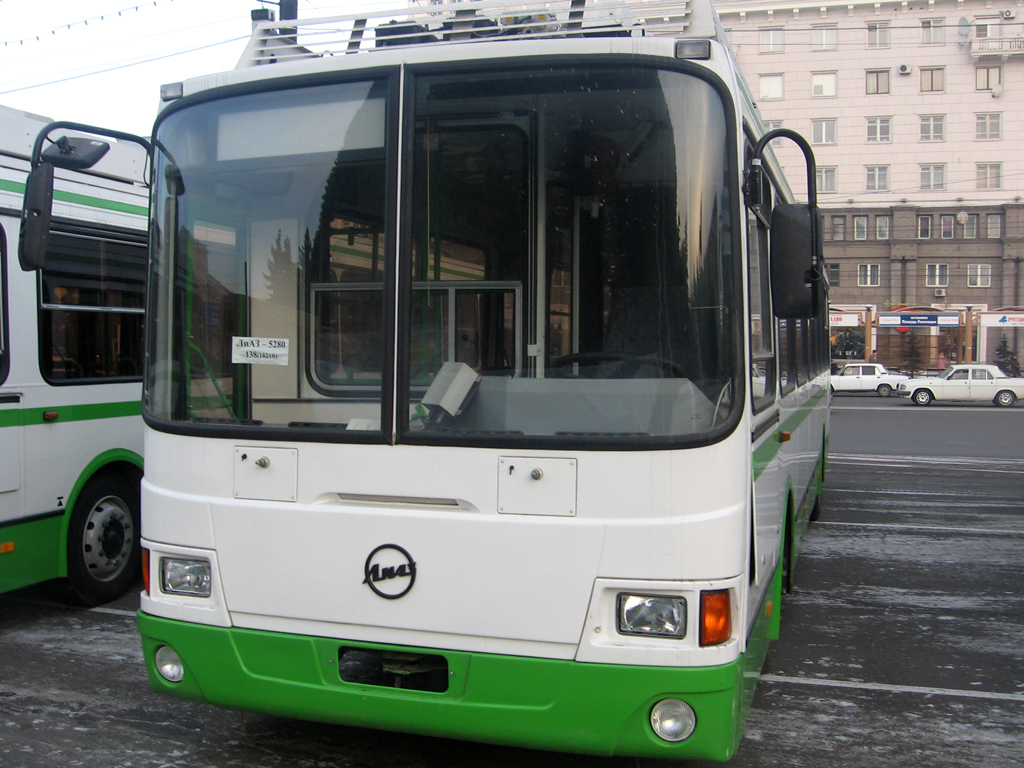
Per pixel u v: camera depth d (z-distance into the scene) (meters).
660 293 3.18
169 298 3.66
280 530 3.33
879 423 26.23
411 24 3.87
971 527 9.89
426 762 3.94
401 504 3.23
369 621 3.24
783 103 53.06
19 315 5.54
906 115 52.22
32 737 4.16
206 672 3.43
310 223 3.47
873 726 4.53
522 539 3.09
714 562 3.02
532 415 3.17
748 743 4.29
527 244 3.28
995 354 53.53
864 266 53.91
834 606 6.73
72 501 5.91
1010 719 4.63
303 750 4.05
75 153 3.93
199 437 3.46
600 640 3.05
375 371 3.34
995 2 50.75
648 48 3.23
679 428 3.07
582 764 3.94
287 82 3.54
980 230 52.44
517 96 3.30
